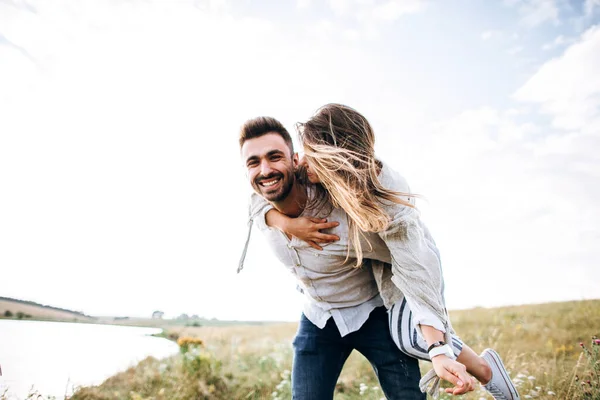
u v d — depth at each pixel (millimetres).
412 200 2027
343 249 2133
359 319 2268
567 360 4344
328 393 2279
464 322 7445
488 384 2361
